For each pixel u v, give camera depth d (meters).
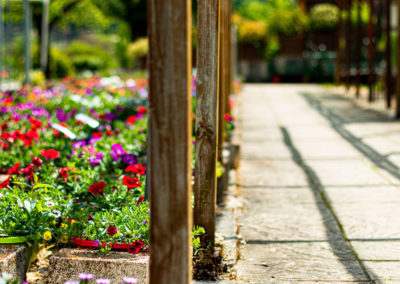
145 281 3.68
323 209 6.06
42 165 5.47
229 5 9.97
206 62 4.45
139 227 4.04
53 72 25.50
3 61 18.73
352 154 9.06
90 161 5.75
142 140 7.26
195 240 4.28
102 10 36.09
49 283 3.74
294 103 17.58
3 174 5.82
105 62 39.06
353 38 29.19
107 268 3.70
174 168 2.52
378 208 6.04
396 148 9.42
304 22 31.41
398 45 12.73
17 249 3.85
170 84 2.49
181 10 2.46
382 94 19.53
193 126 7.90
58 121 8.99
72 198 4.68
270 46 35.66
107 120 8.72
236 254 4.63
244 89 24.61
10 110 10.05
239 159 8.31
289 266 4.51
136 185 4.41
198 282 4.16
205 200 4.50
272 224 5.57
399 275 4.29
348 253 4.79
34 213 4.07
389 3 13.91
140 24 37.47
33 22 26.48
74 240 4.01
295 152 9.37
